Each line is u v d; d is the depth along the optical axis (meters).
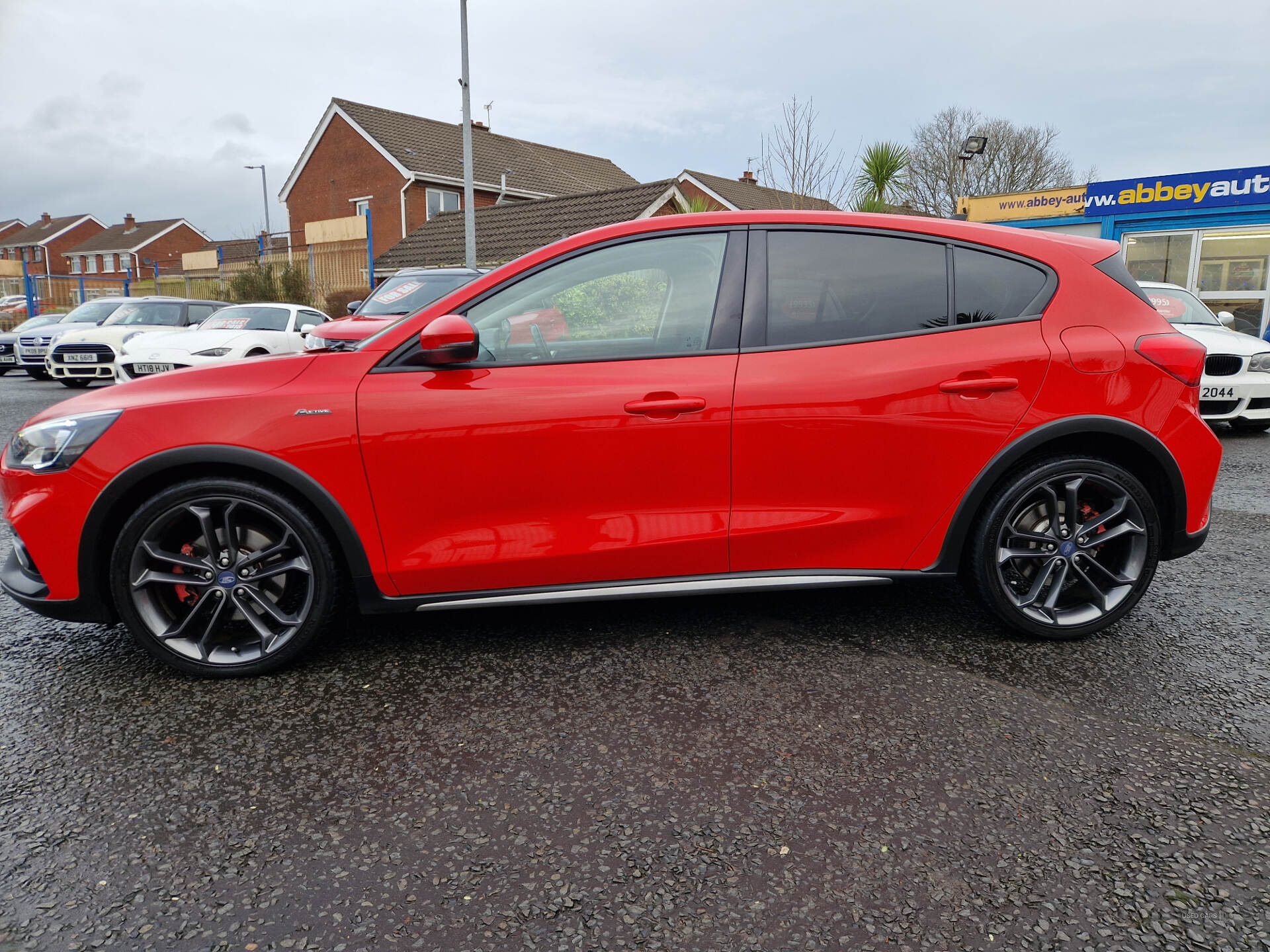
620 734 2.32
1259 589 3.52
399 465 2.59
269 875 1.75
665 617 3.18
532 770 2.14
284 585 2.81
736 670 2.71
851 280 2.77
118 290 30.28
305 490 2.55
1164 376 2.78
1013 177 37.41
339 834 1.88
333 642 2.97
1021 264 2.83
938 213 36.25
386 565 2.65
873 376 2.69
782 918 1.61
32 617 3.26
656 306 2.72
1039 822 1.90
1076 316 2.78
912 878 1.72
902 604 3.32
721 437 2.66
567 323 2.70
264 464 2.53
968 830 1.88
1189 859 1.77
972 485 2.74
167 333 11.20
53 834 1.88
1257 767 2.13
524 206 22.44
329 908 1.65
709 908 1.64
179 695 2.58
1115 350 2.75
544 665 2.76
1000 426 2.72
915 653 2.84
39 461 2.54
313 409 2.55
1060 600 2.98
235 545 2.62
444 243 22.14
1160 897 1.66
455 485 2.62
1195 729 2.32
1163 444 2.79
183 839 1.87
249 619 2.65
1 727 2.39
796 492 2.72
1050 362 2.72
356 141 29.88
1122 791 2.02
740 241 2.78
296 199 32.41
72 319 15.63
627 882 1.72
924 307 2.77
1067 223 15.25
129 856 1.81
